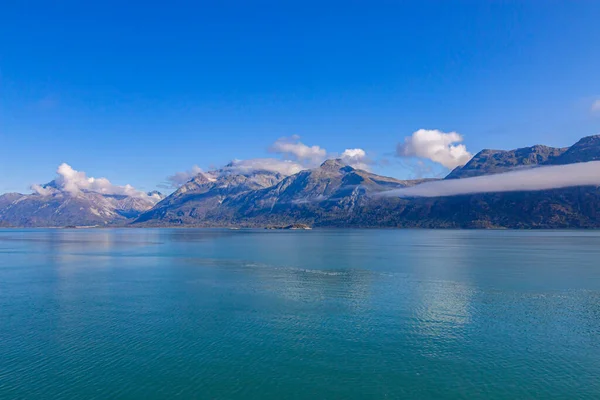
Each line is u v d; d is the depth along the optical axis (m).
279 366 42.06
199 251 167.75
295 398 36.12
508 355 44.66
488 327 53.78
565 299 68.88
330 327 53.88
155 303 66.81
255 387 38.00
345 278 90.44
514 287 79.06
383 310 62.06
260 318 57.94
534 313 60.22
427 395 36.56
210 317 58.38
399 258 133.88
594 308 62.88
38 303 66.94
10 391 37.22
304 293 74.12
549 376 39.91
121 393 37.03
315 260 128.25
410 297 70.62
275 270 104.38
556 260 125.31
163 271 103.81
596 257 134.25
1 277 94.56
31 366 42.12
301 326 54.31
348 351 45.81
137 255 150.88
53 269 109.06
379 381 38.97
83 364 42.62
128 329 53.19
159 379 39.47
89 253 162.12
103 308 63.56
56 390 37.47
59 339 49.50
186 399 36.12
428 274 96.12
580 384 38.38
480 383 38.59
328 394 36.78
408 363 42.69
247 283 84.62
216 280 88.62
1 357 44.31
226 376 40.06
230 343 48.25
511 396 36.41
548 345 47.47
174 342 48.50
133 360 43.53
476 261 123.12
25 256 149.38
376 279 88.94
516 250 165.88
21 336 50.53
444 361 43.19
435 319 57.38
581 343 48.03
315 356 44.41
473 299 68.88
